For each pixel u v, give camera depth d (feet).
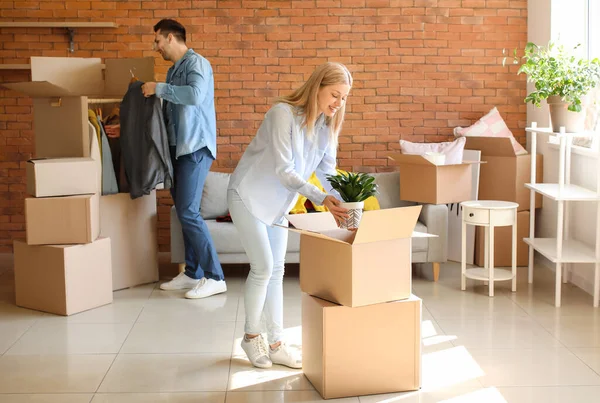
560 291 16.83
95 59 19.30
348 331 11.60
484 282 19.06
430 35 21.68
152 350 14.03
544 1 20.36
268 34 21.53
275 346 13.19
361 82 21.79
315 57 21.63
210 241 17.80
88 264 16.62
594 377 12.60
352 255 11.21
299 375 12.73
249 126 21.79
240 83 21.65
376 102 21.85
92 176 16.70
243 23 21.48
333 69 11.44
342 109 11.93
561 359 13.47
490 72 21.85
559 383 12.34
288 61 21.62
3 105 21.59
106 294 17.11
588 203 18.17
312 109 11.54
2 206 21.88
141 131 17.26
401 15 21.61
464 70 21.83
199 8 21.40
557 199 16.62
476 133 21.17
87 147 17.37
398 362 11.88
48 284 16.39
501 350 13.94
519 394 11.89
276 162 11.59
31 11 21.34
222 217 19.51
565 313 16.30
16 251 16.88
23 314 16.42
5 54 21.42
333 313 11.50
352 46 21.65
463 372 12.84
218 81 21.65
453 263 21.18
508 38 21.77
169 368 13.10
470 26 21.70
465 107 21.93
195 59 17.20
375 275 11.49
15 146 21.74
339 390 11.70
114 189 17.97
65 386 12.31
